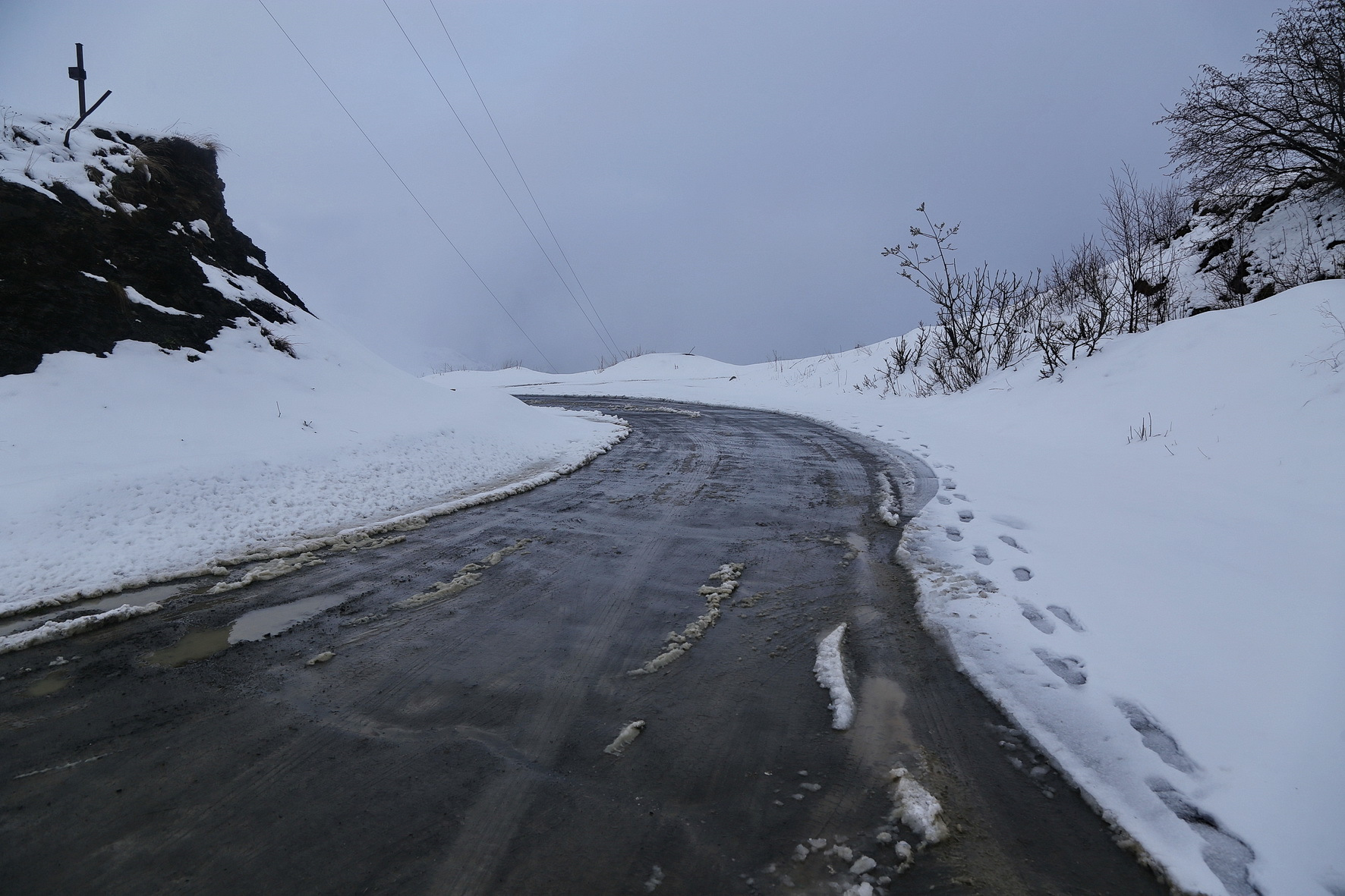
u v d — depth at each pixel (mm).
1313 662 3143
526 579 4965
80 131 9406
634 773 2629
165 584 4727
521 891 2039
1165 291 13773
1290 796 2338
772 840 2256
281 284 12180
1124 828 2279
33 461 6000
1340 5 10383
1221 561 4516
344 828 2312
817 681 3398
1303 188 12180
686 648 3791
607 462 10164
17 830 2297
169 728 2947
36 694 3246
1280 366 7789
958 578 4691
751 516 6812
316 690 3293
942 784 2553
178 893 2031
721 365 39812
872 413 15906
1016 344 17016
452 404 11344
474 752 2771
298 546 5566
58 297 7723
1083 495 6637
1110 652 3465
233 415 8078
